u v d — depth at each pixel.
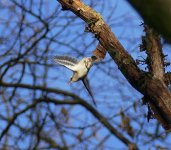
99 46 6.11
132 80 5.75
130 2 3.03
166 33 3.03
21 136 18.75
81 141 18.30
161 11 2.98
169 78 5.82
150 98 5.77
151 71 5.84
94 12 6.07
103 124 18.42
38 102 19.45
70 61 6.03
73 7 6.15
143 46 6.07
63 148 18.67
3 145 18.62
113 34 5.96
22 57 18.59
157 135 16.03
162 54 5.96
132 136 15.50
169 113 5.73
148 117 6.02
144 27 6.09
